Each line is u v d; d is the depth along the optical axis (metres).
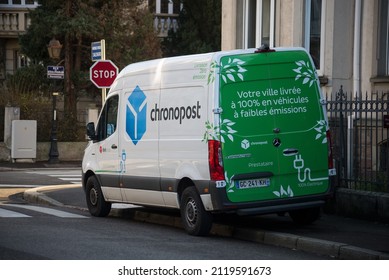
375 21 16.22
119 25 32.09
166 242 11.05
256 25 19.06
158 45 33.78
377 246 10.28
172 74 12.24
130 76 13.50
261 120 11.44
